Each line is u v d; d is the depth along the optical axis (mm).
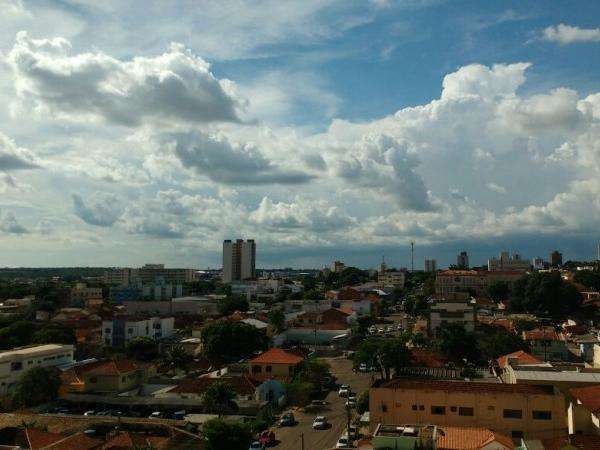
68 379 101438
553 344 117125
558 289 178500
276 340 144625
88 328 167250
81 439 67375
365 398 83812
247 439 66125
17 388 94125
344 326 160875
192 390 92625
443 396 64000
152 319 158625
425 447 51812
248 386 93688
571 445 50375
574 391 62250
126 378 100375
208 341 122688
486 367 105188
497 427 62344
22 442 67688
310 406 88875
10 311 198125
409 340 129625
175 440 68188
